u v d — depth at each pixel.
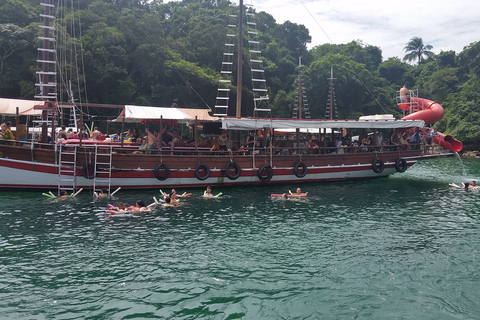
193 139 25.53
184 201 19.36
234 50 65.69
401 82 106.62
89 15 55.22
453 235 14.19
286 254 11.96
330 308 8.60
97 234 13.52
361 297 9.13
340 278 10.19
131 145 24.09
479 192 24.17
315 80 76.94
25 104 20.91
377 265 11.11
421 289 9.59
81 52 46.94
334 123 25.11
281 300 8.94
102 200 18.72
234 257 11.62
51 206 17.27
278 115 70.62
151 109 22.48
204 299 8.92
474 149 65.94
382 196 22.20
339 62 79.88
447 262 11.39
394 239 13.65
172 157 21.55
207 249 12.27
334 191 23.47
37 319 7.88
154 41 57.53
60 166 19.22
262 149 24.94
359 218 16.73
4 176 19.30
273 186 24.52
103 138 24.89
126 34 56.12
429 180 30.25
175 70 56.84
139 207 17.25
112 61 52.62
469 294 9.34
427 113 30.83
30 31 43.38
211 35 65.38
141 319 7.99
